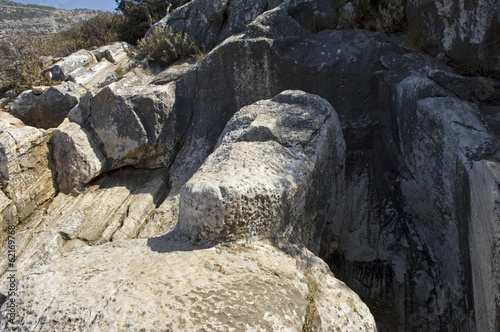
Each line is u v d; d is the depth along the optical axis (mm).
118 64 7512
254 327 1947
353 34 4750
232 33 6242
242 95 5008
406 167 3898
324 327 2191
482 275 2543
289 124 3451
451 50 3820
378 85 4355
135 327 1890
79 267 2391
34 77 7121
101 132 5039
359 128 4547
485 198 2479
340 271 3994
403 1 4395
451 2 3596
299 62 4633
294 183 2879
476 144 2877
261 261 2492
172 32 6320
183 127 5262
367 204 4203
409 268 3668
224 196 2523
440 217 3412
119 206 4785
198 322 1930
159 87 5156
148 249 2619
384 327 3604
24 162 4625
